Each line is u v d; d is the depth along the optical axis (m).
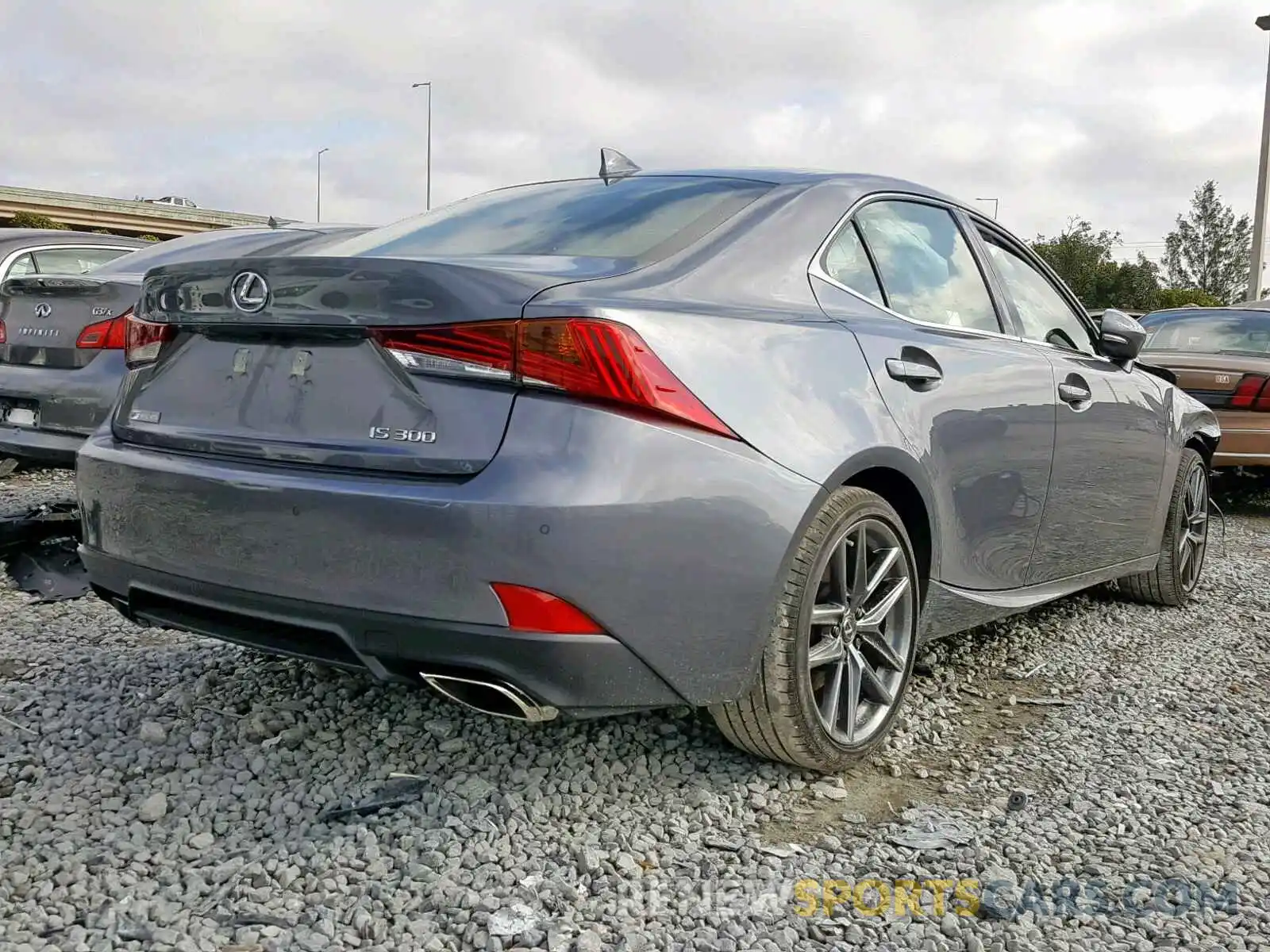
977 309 3.65
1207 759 3.24
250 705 3.21
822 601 2.84
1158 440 4.54
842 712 2.95
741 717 2.74
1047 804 2.88
